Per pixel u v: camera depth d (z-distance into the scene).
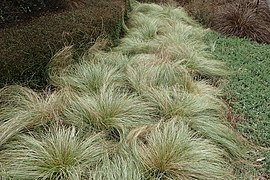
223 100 4.75
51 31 4.97
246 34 7.23
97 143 3.49
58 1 6.04
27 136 3.45
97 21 5.60
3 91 4.00
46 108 3.85
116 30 6.15
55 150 3.29
